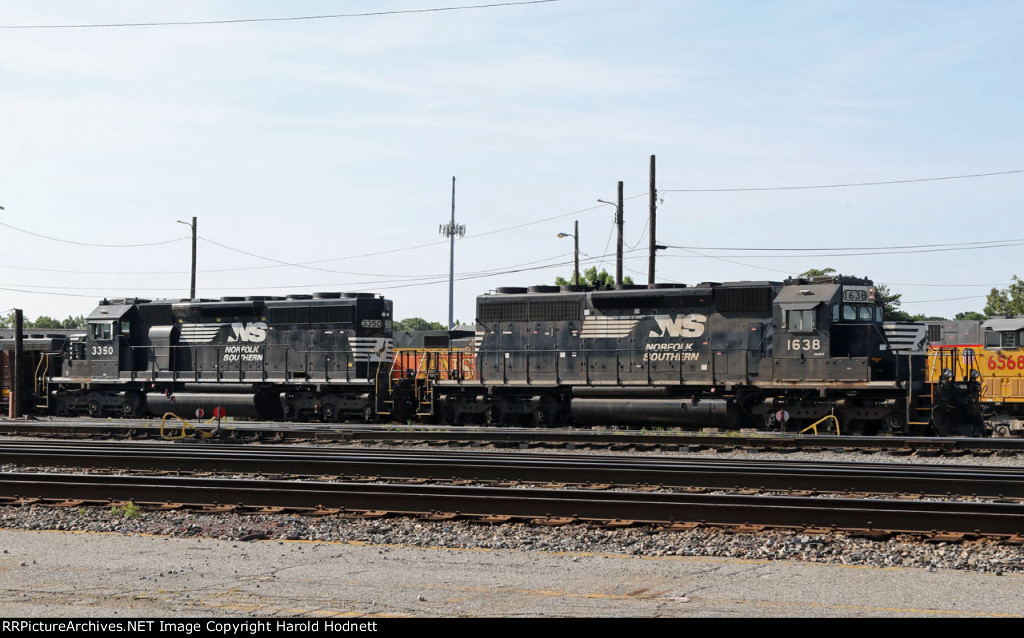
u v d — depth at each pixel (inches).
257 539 469.4
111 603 333.1
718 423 1097.4
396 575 377.7
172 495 569.3
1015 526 443.5
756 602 333.1
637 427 1175.0
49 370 1531.7
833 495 586.9
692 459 752.3
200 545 445.1
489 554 422.3
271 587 356.2
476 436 999.6
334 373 1293.1
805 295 1044.5
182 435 1048.8
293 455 801.6
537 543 452.4
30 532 483.5
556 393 1198.3
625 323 1155.3
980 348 1221.1
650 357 1136.8
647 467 675.4
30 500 573.3
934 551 425.7
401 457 791.7
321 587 356.2
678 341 1123.3
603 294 1164.5
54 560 408.5
